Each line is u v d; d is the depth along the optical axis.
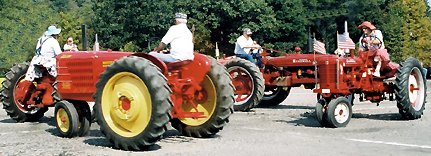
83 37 8.30
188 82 6.04
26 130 7.51
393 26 42.78
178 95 6.05
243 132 6.90
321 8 36.06
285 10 35.00
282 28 34.88
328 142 5.95
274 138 6.30
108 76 5.66
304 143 5.88
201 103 6.52
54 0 59.12
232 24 34.56
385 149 5.42
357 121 8.09
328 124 7.34
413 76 8.59
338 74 7.56
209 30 33.22
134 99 5.45
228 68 10.29
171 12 32.91
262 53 11.06
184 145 5.85
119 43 33.88
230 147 5.66
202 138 6.41
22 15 30.58
